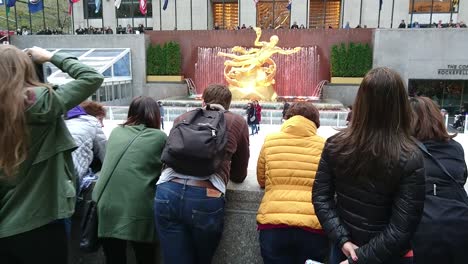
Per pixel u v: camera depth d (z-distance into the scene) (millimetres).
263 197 2609
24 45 27906
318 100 23641
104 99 23375
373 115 1855
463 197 2393
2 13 48531
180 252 2375
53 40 27562
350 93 24828
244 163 2822
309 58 25609
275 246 2477
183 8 36312
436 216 2295
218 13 38469
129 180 2592
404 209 1789
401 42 24516
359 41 25406
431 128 2488
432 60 24453
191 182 2350
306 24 32625
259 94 22422
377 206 1871
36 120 1955
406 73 24750
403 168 1789
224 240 2982
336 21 37031
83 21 39281
